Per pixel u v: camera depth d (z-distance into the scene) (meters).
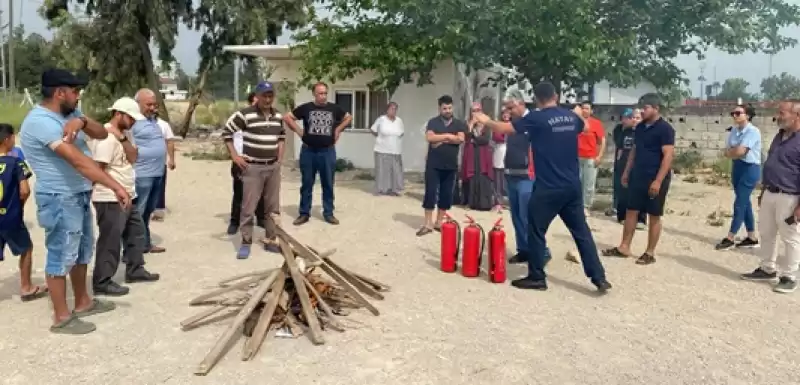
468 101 18.95
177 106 40.84
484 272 7.47
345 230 9.69
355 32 14.85
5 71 57.09
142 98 7.78
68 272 5.40
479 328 5.69
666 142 7.66
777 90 43.59
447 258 7.42
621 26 13.49
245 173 7.97
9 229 6.02
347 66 15.07
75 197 5.28
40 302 6.18
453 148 9.36
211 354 4.86
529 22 12.44
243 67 30.08
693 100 28.91
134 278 6.82
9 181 6.02
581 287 6.98
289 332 5.43
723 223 10.73
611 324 5.87
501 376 4.76
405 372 4.79
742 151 8.52
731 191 14.75
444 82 17.30
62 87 5.15
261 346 5.17
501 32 12.72
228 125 7.94
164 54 27.03
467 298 6.51
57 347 5.11
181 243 8.69
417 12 13.07
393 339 5.39
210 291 6.53
